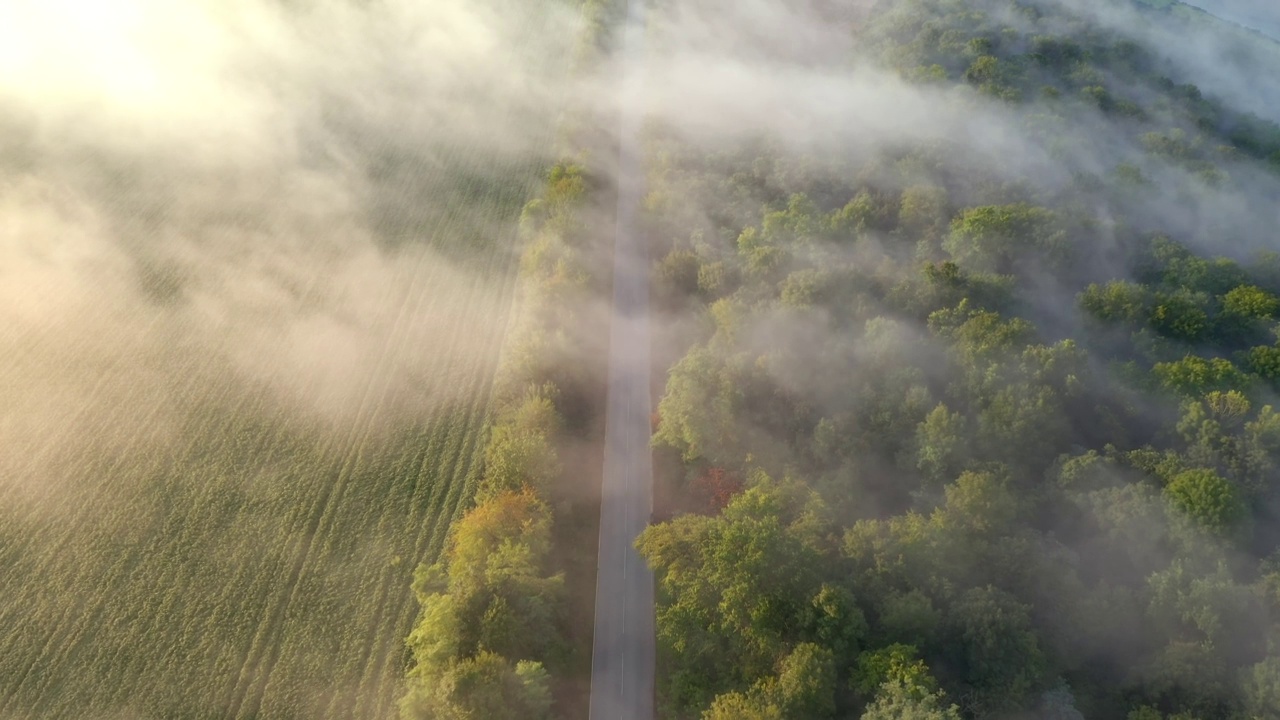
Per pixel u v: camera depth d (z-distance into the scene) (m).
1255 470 87.88
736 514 87.62
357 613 86.62
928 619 76.12
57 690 80.00
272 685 79.94
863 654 74.06
